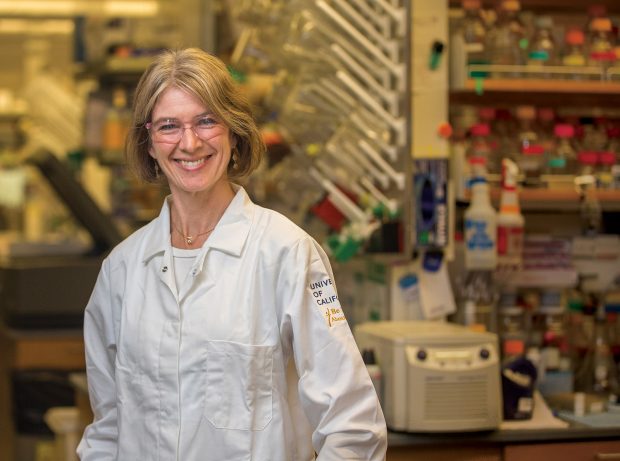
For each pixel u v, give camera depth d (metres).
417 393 3.06
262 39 4.26
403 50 3.52
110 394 2.25
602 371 3.68
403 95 3.52
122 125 6.05
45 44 9.12
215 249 2.13
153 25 6.15
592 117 4.00
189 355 2.07
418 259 3.61
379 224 3.49
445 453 3.14
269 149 4.77
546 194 3.73
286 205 4.58
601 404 3.46
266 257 2.10
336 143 3.69
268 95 4.47
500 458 3.18
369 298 3.88
